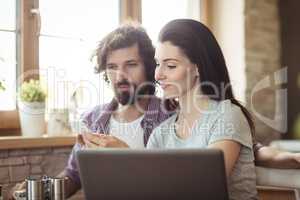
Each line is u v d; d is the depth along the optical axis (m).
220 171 0.92
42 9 2.33
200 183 0.94
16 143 1.97
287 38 3.50
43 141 2.06
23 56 2.23
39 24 2.28
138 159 0.98
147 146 1.55
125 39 1.75
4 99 2.20
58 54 2.38
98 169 1.03
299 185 1.44
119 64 1.77
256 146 1.57
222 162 0.92
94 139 1.39
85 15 2.52
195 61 1.41
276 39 3.45
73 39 2.45
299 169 1.44
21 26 2.24
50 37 2.35
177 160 0.95
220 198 0.94
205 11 3.20
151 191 0.99
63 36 2.40
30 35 2.26
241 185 1.37
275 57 3.44
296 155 1.44
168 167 0.96
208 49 1.42
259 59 3.29
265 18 3.37
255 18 3.27
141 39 1.77
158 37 1.46
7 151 1.99
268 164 1.50
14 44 2.25
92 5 2.55
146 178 0.98
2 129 2.17
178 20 1.43
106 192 1.03
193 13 3.15
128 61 1.76
